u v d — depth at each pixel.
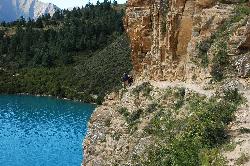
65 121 103.12
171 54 28.84
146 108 27.09
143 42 32.16
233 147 17.95
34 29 185.62
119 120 29.16
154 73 30.00
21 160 70.06
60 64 157.50
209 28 26.70
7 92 138.50
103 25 173.75
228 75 23.97
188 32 28.17
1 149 76.56
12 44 168.38
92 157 29.64
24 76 147.25
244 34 23.78
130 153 25.36
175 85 26.98
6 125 97.75
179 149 20.36
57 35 174.25
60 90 135.75
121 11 191.88
